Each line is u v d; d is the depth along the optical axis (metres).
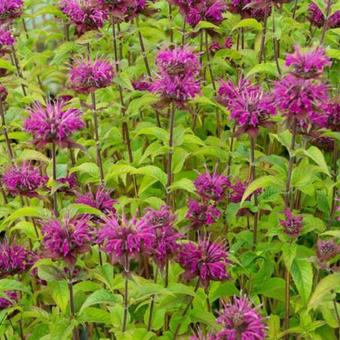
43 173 1.77
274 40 1.74
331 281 1.44
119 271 1.65
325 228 1.56
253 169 1.57
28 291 1.49
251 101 1.51
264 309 1.61
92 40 1.79
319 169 1.53
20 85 1.83
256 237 1.58
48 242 1.44
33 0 2.00
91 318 1.50
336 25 1.79
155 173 1.58
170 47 1.86
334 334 1.61
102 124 1.78
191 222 1.53
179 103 1.55
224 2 1.75
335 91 1.74
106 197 1.56
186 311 1.51
